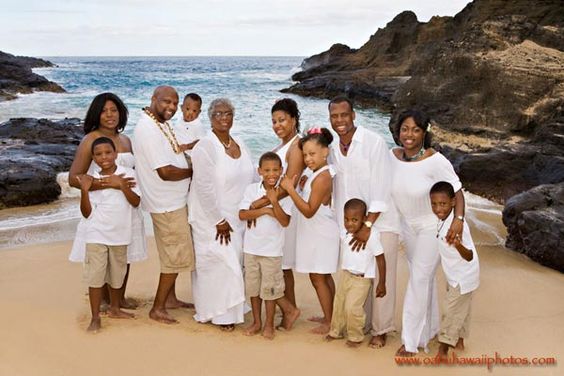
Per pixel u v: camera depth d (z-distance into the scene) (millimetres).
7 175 10016
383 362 4352
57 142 13953
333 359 4375
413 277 4484
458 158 11914
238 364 4281
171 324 4941
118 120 4938
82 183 4656
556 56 15609
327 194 4578
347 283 4496
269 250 4656
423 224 4473
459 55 16219
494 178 10945
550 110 12930
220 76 59375
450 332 4297
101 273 4699
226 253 4781
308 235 4707
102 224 4684
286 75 62156
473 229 8633
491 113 13867
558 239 6684
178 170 4797
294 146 4660
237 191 4883
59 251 7113
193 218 4844
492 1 28609
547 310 5512
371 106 28984
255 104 28188
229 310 4844
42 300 5410
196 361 4312
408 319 4430
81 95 33594
